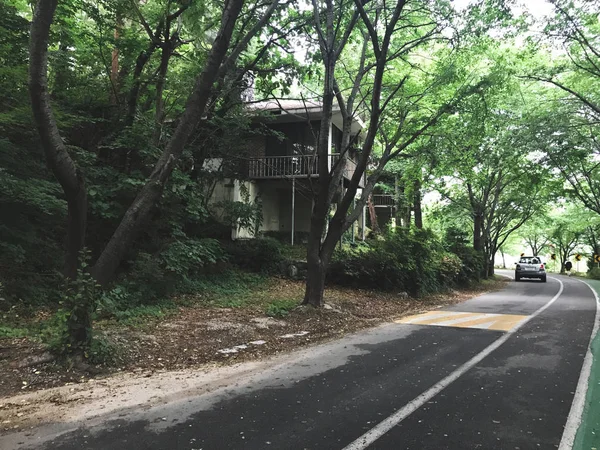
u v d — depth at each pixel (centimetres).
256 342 814
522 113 1902
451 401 500
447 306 1475
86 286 612
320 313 1064
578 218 3784
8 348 638
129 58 1253
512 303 1570
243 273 1516
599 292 2100
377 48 970
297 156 1892
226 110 1475
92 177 1099
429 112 1412
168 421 437
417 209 2878
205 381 579
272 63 1430
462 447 381
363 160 1062
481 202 3016
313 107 1784
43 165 1018
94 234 1164
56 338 624
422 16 1166
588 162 2447
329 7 1057
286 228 2156
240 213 1549
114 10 1186
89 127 1286
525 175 2056
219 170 1609
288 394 525
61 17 1167
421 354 738
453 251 2486
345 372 626
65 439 394
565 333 934
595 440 397
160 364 659
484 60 1673
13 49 980
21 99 952
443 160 1320
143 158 1190
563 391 538
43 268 1011
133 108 1263
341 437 400
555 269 7088
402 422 436
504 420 443
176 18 1239
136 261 1073
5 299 816
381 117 1290
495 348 783
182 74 1342
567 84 1817
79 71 1312
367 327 1017
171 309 1029
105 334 718
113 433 407
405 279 1664
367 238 2483
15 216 948
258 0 1223
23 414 453
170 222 1213
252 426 425
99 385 550
